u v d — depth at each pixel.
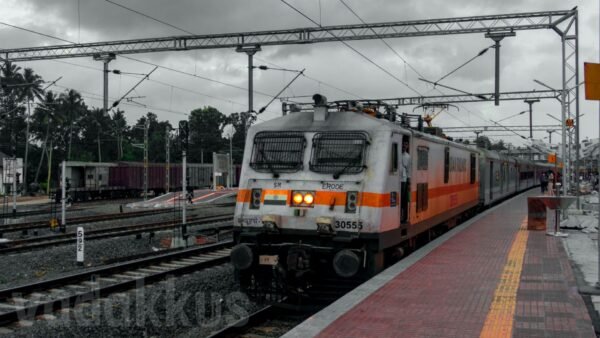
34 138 77.31
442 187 15.54
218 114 98.38
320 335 6.94
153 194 56.88
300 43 27.38
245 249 10.51
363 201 10.30
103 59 30.08
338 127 11.03
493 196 29.25
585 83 9.38
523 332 7.02
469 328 7.20
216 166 51.91
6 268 14.00
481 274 10.46
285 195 10.84
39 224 24.64
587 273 10.59
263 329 9.25
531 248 13.62
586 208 27.56
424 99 36.84
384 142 10.64
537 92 33.78
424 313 7.88
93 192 49.28
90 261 15.41
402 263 11.49
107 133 87.69
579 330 7.08
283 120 11.71
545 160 75.75
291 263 10.40
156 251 16.69
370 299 8.64
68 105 79.69
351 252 9.93
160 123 109.94
